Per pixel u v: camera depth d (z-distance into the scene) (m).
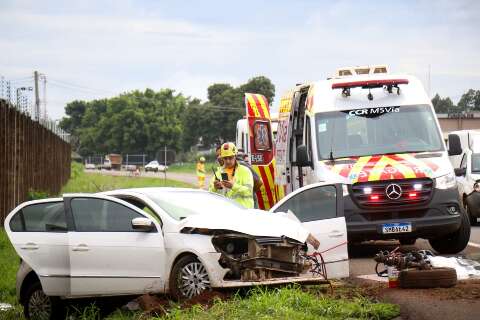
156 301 13.94
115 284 14.16
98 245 14.24
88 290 14.23
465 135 32.34
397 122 20.91
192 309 12.62
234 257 13.94
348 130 20.75
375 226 19.30
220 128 178.75
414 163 19.83
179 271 13.83
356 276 16.33
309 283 13.74
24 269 14.73
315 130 20.81
